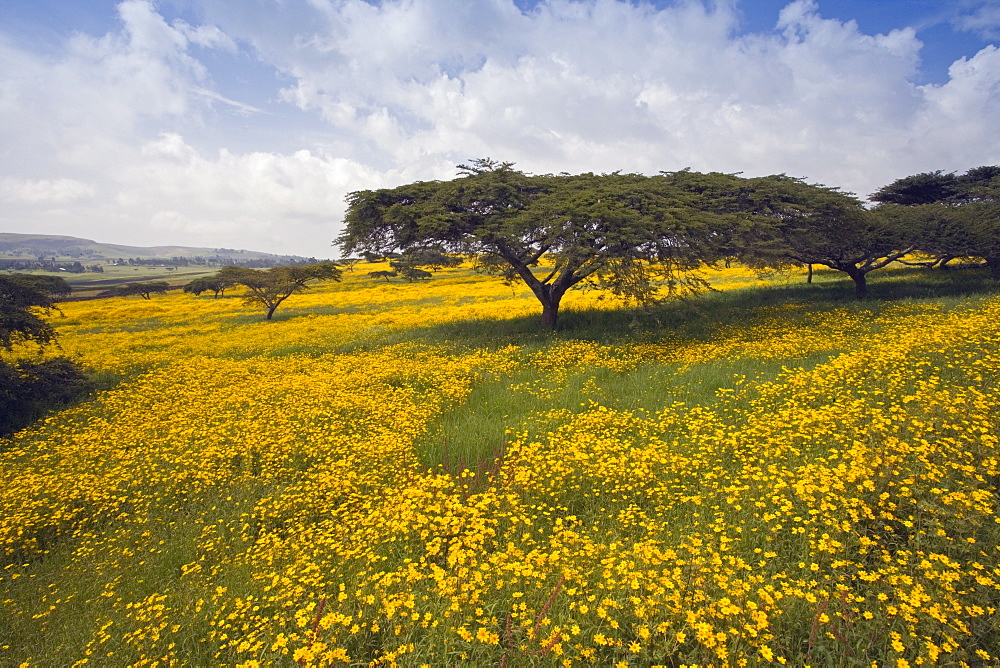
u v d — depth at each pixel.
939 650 3.16
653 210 15.12
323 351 19.61
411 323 24.64
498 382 12.05
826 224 17.41
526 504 6.02
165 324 33.94
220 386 14.62
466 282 50.44
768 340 12.83
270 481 7.90
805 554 4.35
